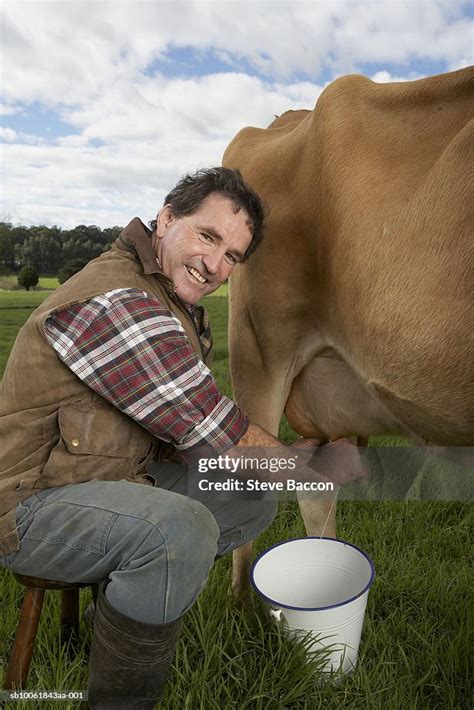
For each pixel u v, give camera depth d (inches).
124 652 58.6
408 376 69.7
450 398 67.5
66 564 61.8
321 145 80.9
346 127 78.7
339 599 81.6
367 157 76.1
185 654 71.4
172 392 62.0
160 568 57.6
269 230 86.4
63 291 64.5
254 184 90.4
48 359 62.8
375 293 71.4
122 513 59.3
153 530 58.1
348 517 112.0
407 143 74.2
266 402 96.0
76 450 62.1
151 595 57.7
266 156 91.4
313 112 84.9
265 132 102.7
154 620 58.0
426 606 88.0
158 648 59.1
